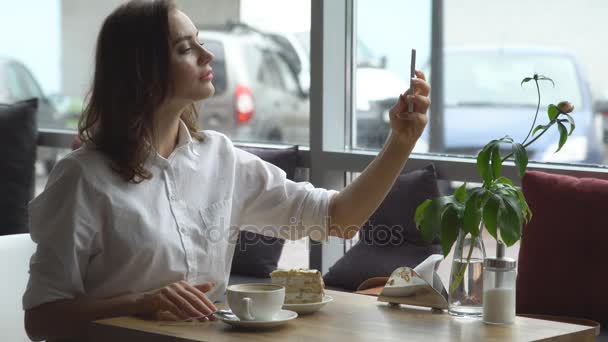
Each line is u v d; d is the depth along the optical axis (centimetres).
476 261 179
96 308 180
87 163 189
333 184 360
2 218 399
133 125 190
